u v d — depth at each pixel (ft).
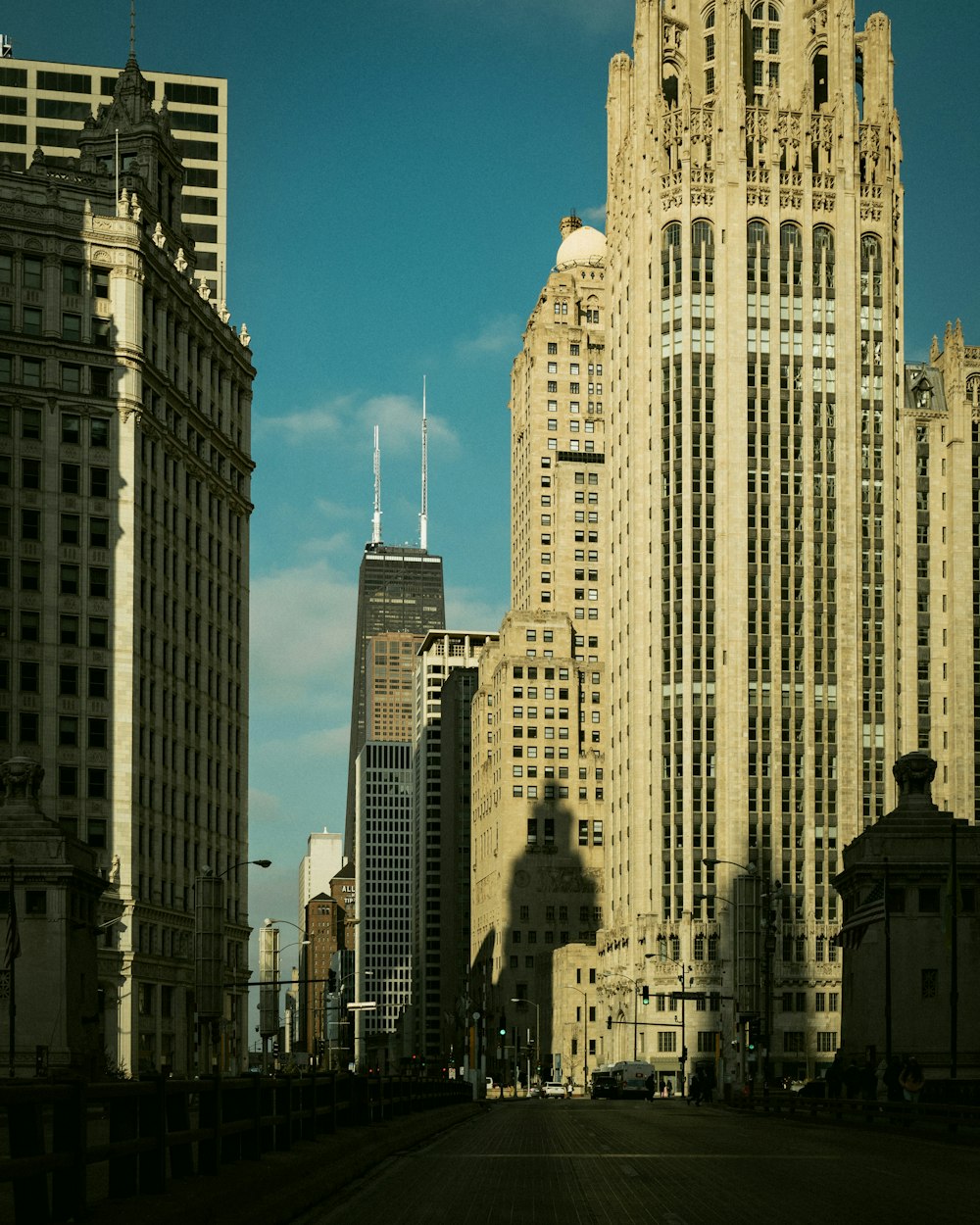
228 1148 88.53
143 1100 70.28
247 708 510.17
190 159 622.95
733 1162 131.44
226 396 497.87
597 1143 164.55
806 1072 643.86
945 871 340.59
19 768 300.61
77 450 407.64
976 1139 168.35
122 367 413.39
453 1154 142.61
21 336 403.13
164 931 419.74
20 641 396.57
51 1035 286.05
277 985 405.80
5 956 284.20
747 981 506.89
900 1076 203.72
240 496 510.17
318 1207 91.71
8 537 399.03
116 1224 60.18
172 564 444.14
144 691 415.64
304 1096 114.52
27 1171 53.42
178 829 439.22
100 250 414.00
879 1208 92.12
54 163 471.21
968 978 338.13
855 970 345.92
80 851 308.40
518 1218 86.43
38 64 605.31
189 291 458.91
